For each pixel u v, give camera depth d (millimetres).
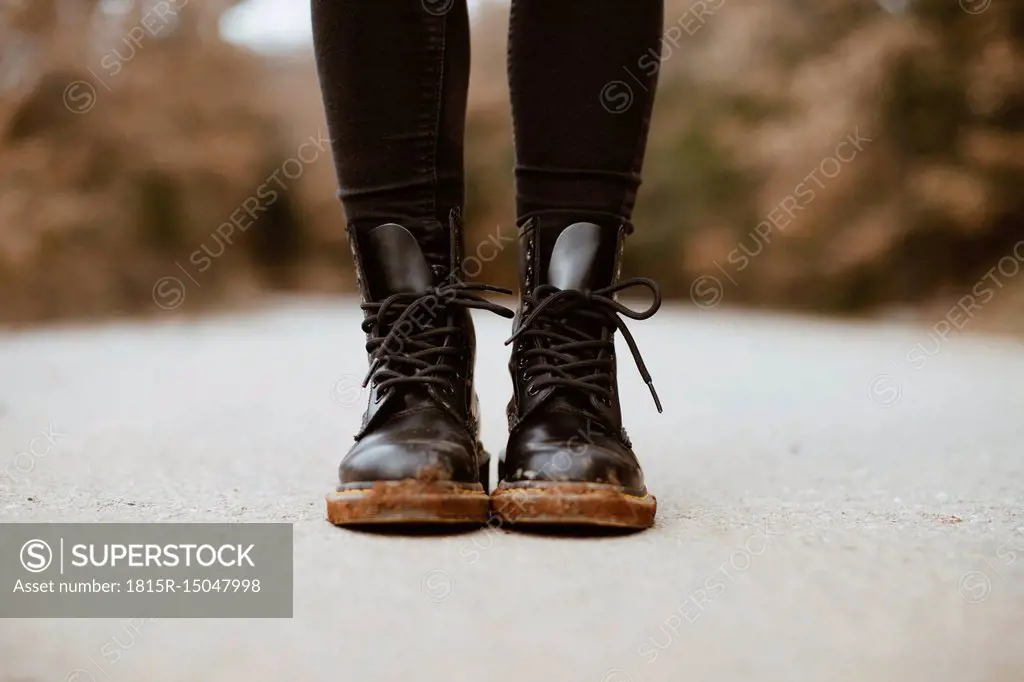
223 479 1688
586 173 1392
